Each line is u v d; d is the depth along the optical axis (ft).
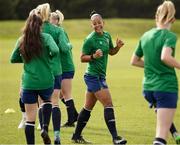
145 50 83.20
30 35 89.61
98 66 98.73
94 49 98.73
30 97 90.38
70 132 115.14
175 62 79.66
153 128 119.14
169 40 80.74
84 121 103.09
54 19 112.47
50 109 93.04
